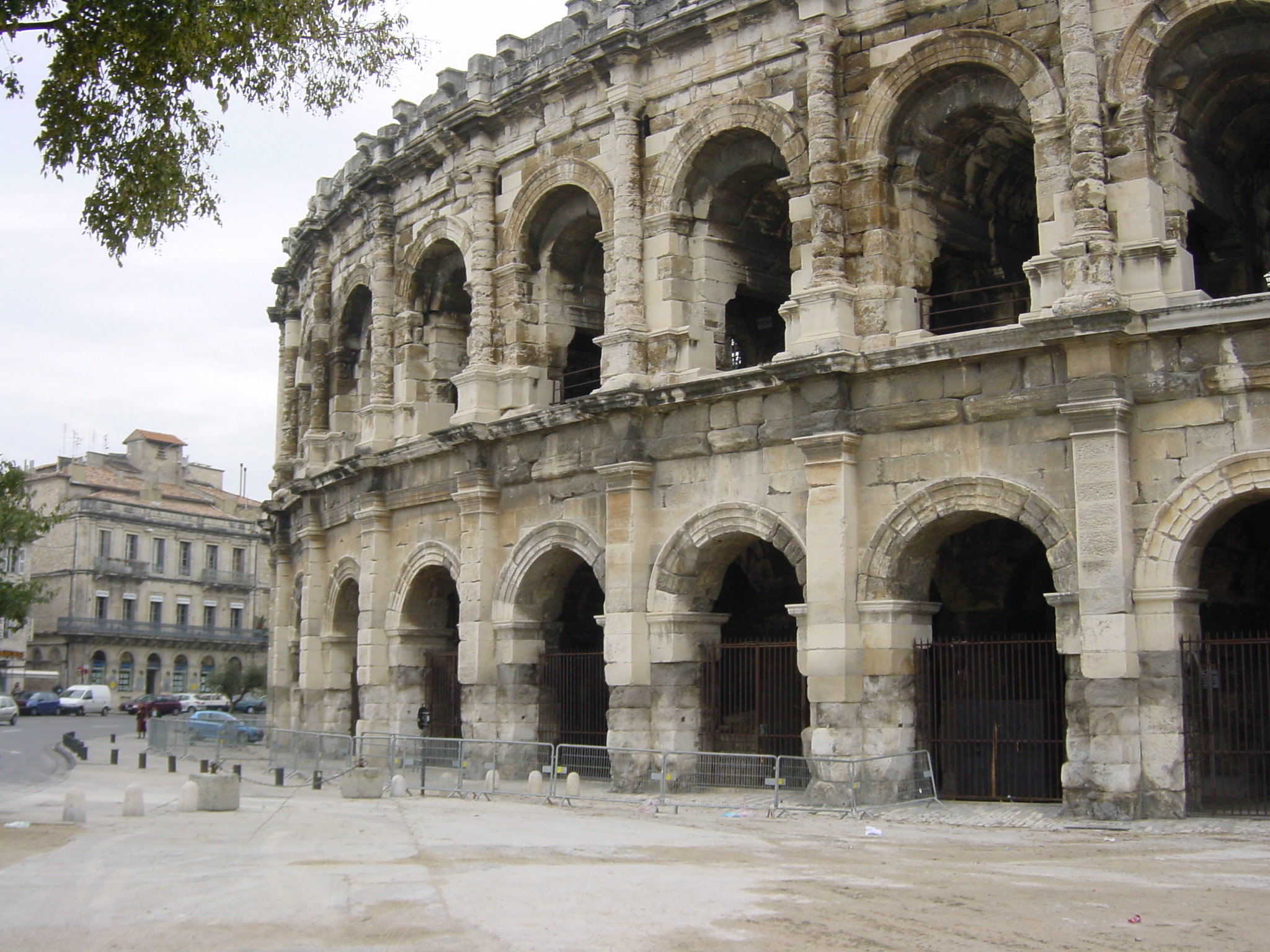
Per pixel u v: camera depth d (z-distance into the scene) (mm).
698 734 34688
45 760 52000
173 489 124625
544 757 39156
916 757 30531
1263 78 29750
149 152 24609
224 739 56844
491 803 33281
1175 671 26938
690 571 34875
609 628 35562
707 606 35469
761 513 33188
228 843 22969
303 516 53531
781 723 33844
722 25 35562
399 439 45906
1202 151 30797
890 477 31078
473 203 42469
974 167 33938
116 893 17484
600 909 16203
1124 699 26906
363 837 23906
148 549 116125
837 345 31469
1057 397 28734
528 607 39812
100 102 23906
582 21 39781
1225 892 17875
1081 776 27422
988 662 32906
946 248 34406
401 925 15250
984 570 36156
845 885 18328
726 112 35406
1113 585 27219
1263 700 32062
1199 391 27266
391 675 44969
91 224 24844
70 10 22266
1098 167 28578
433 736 43812
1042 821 27000
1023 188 35688
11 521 53188
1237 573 34000
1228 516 27578
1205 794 28859
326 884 18062
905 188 32594
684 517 34875
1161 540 27281
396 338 46969
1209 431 27125
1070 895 17594
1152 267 28156
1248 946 14492
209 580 120375
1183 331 27359
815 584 31312
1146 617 27359
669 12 37094
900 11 32250
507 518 40188
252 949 14094
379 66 27578
